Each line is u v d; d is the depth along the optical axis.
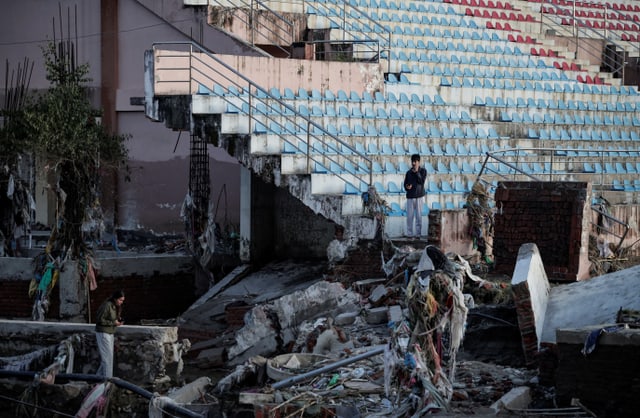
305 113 20.88
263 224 21.89
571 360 10.14
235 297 19.75
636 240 18.34
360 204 18.41
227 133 19.33
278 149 19.52
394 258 16.78
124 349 14.22
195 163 24.55
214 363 16.70
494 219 16.53
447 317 10.97
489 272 16.05
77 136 19.02
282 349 16.41
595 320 11.95
